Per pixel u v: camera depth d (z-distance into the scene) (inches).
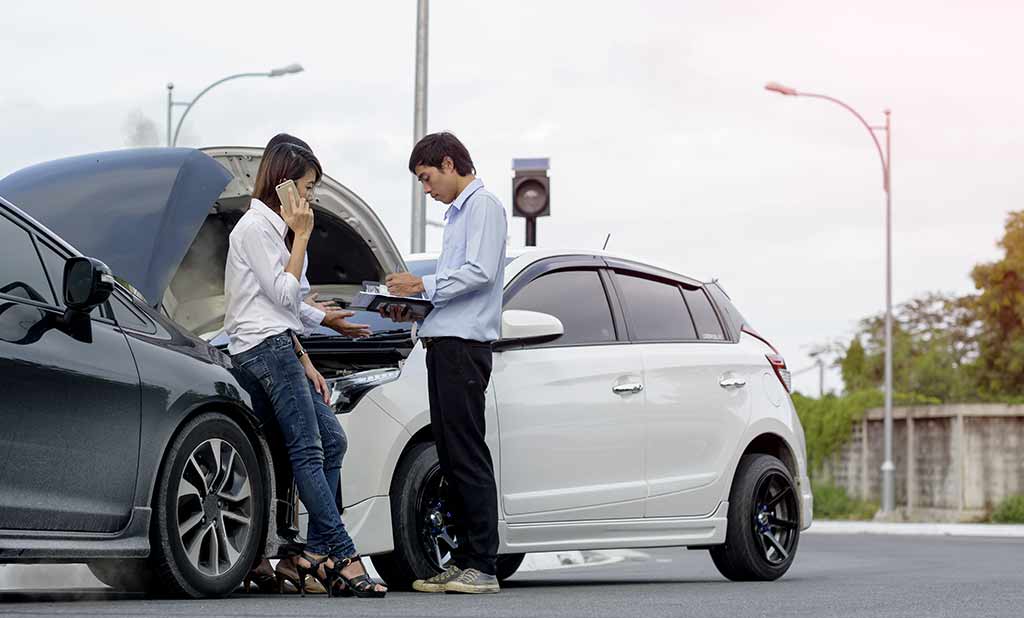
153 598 296.0
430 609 270.5
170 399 285.7
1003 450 1362.0
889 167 1432.1
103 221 353.7
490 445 347.9
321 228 403.9
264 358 305.4
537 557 625.9
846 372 2191.2
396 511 336.8
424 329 327.0
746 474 409.1
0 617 236.4
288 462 317.4
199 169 363.3
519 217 589.9
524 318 350.3
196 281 394.9
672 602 302.7
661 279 409.7
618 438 374.0
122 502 276.7
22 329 262.4
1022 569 522.6
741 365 416.2
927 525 1128.8
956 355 1973.4
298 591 322.0
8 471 255.8
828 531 1112.8
